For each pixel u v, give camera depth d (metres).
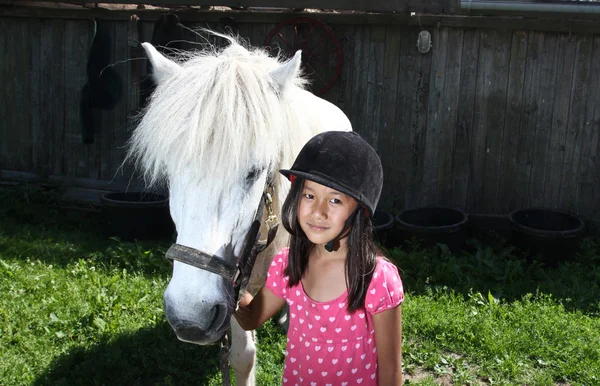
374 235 5.28
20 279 4.43
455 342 3.74
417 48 5.85
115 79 6.50
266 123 2.03
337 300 1.82
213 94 1.96
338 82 6.10
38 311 3.88
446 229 5.13
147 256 5.01
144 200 5.98
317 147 1.77
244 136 1.95
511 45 5.66
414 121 6.01
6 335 3.57
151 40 6.21
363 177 1.73
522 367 3.46
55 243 5.41
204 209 1.91
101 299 4.05
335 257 1.86
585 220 5.75
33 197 6.63
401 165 6.12
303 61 5.98
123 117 6.67
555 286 4.52
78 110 6.80
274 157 2.10
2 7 6.72
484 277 4.69
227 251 1.95
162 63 2.30
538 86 5.68
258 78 2.09
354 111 6.13
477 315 3.98
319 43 6.02
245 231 2.03
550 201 5.85
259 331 3.79
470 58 5.77
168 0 5.83
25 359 3.38
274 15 6.04
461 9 5.18
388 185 6.19
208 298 1.88
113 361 3.35
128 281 4.52
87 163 6.89
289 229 1.86
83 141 6.59
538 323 3.88
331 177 1.71
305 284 1.88
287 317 3.82
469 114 5.87
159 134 1.96
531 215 5.67
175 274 1.92
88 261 4.88
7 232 5.69
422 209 5.70
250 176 2.00
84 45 6.65
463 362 3.54
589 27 5.40
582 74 5.56
